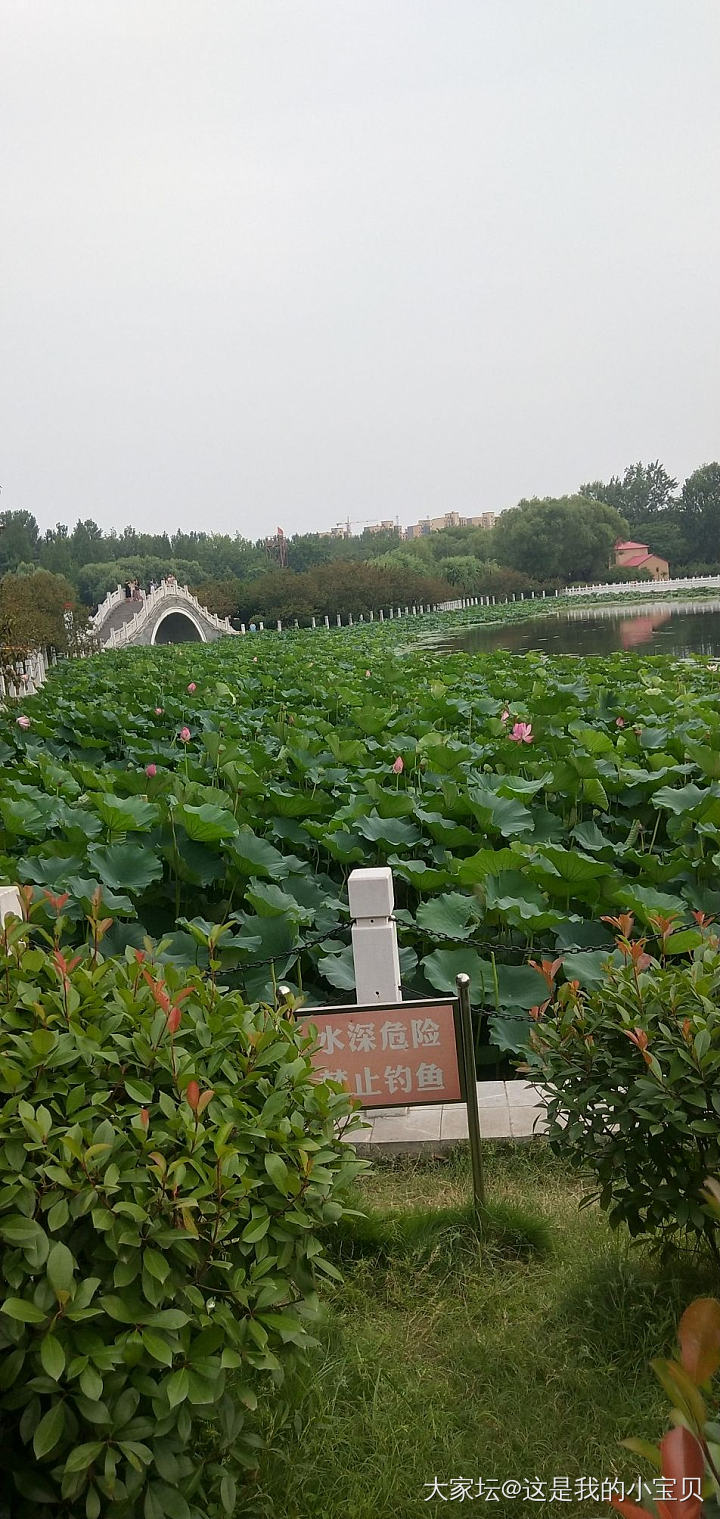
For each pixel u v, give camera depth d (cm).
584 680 1889
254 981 675
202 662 3109
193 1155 264
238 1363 240
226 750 1201
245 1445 266
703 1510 138
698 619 5869
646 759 1117
